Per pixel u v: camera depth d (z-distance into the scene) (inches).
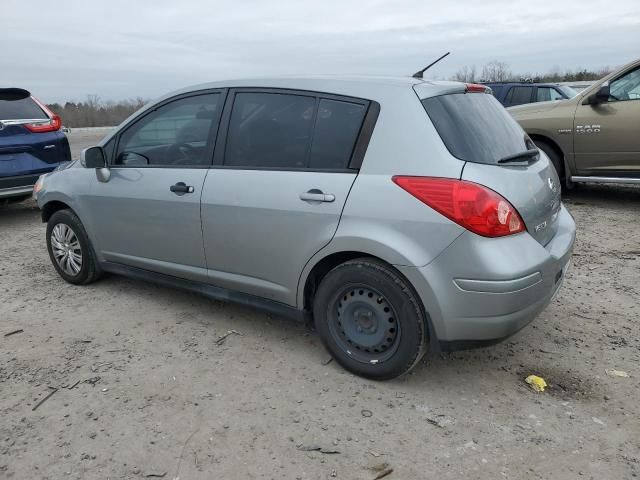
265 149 133.8
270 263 132.4
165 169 151.3
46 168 279.1
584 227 248.1
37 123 277.6
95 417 111.6
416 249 110.7
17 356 137.6
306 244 124.2
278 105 133.7
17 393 120.7
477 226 106.1
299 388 121.8
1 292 182.2
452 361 132.9
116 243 167.2
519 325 112.0
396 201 112.5
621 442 102.5
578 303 165.2
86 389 121.9
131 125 162.1
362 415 111.7
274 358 135.1
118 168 162.7
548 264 114.3
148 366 131.7
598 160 274.5
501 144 124.2
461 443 102.9
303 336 146.7
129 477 94.9
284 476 94.7
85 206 171.5
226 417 111.3
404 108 116.4
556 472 95.1
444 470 95.9
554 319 154.7
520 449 101.1
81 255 180.1
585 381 123.3
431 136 112.9
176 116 151.4
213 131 143.2
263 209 129.6
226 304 168.7
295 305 132.3
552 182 133.3
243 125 138.4
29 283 190.5
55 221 183.5
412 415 111.6
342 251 119.4
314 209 121.9
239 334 148.4
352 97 123.3
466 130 116.8
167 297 174.9
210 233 141.2
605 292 173.0
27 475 95.6
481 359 133.6
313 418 110.8
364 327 122.3
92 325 155.0
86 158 160.6
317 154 125.4
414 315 114.0
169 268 155.1
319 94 128.0
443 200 108.0
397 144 115.2
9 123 265.3
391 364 119.0
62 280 193.0
